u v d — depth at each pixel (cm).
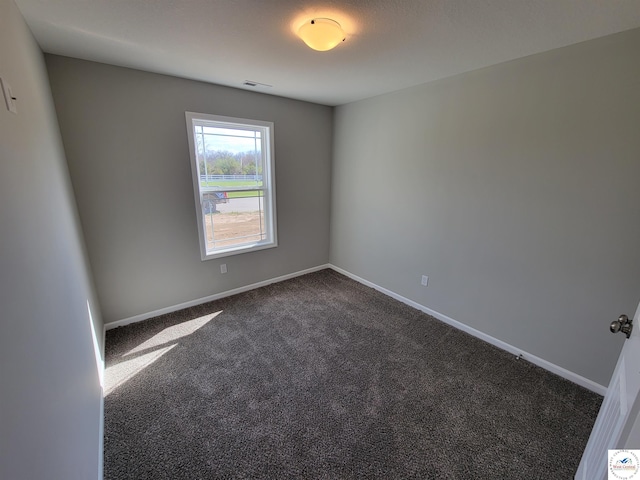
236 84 278
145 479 138
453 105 247
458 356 233
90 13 145
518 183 215
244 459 148
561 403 186
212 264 319
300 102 344
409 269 314
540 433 165
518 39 171
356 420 172
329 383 202
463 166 248
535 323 221
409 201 301
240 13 146
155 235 275
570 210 192
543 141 198
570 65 180
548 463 148
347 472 142
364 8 139
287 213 369
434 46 183
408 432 165
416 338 258
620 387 99
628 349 104
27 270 87
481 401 187
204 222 305
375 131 324
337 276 404
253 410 179
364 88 285
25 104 122
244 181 331
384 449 154
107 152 237
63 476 90
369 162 339
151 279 281
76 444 109
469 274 258
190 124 272
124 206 253
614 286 181
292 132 346
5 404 59
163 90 253
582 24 152
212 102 280
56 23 155
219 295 332
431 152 271
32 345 80
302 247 397
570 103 183
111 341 247
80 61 215
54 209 140
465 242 257
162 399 186
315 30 150
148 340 250
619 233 175
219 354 233
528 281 220
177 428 165
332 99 335
